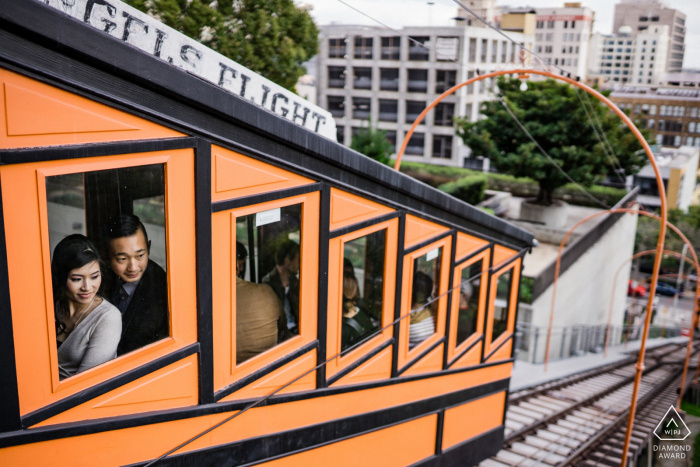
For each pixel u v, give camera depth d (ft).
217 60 14.90
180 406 14.24
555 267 74.02
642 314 144.46
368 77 153.17
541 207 91.66
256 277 15.78
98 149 11.34
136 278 12.67
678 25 367.45
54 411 11.53
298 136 15.75
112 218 11.95
